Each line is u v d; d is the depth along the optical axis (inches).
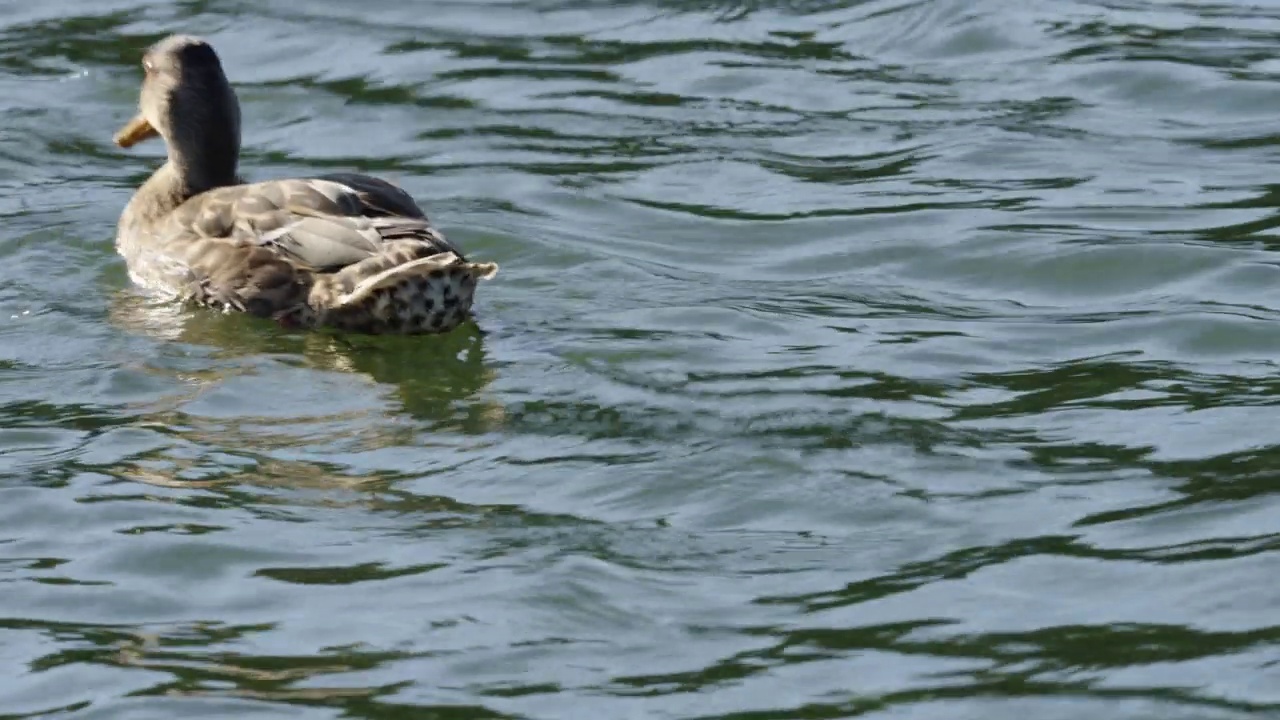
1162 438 553.9
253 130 823.1
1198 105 823.7
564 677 445.7
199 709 435.8
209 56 693.9
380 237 624.1
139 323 638.5
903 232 716.0
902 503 520.1
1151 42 877.8
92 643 463.2
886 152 786.8
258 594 481.7
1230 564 485.4
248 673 449.4
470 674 447.2
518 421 568.4
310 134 817.5
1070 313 651.5
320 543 503.5
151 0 938.1
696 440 553.9
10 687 446.6
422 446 553.9
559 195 751.1
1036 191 748.6
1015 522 509.7
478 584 482.6
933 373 600.4
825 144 795.4
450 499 524.4
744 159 781.9
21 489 530.6
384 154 796.0
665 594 479.2
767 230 721.0
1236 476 529.3
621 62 870.4
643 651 456.1
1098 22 899.4
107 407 579.5
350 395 586.6
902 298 665.6
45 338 626.8
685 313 645.3
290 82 860.6
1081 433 558.9
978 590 479.2
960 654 452.8
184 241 658.8
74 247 704.4
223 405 579.8
